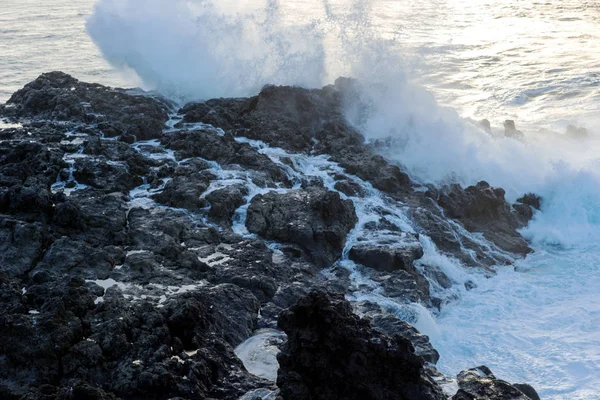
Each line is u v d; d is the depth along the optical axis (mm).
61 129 23672
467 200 22328
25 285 14883
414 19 54812
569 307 18062
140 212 18359
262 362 13578
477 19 55969
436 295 18500
